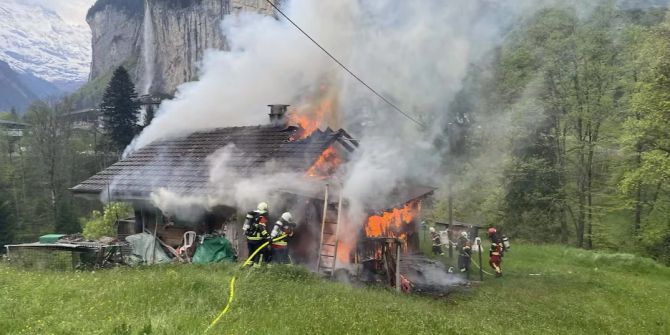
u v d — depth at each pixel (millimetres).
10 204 44812
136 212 15766
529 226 29844
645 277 17594
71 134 59562
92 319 5254
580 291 13445
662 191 27703
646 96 23734
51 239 15234
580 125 28234
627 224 29641
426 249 20484
